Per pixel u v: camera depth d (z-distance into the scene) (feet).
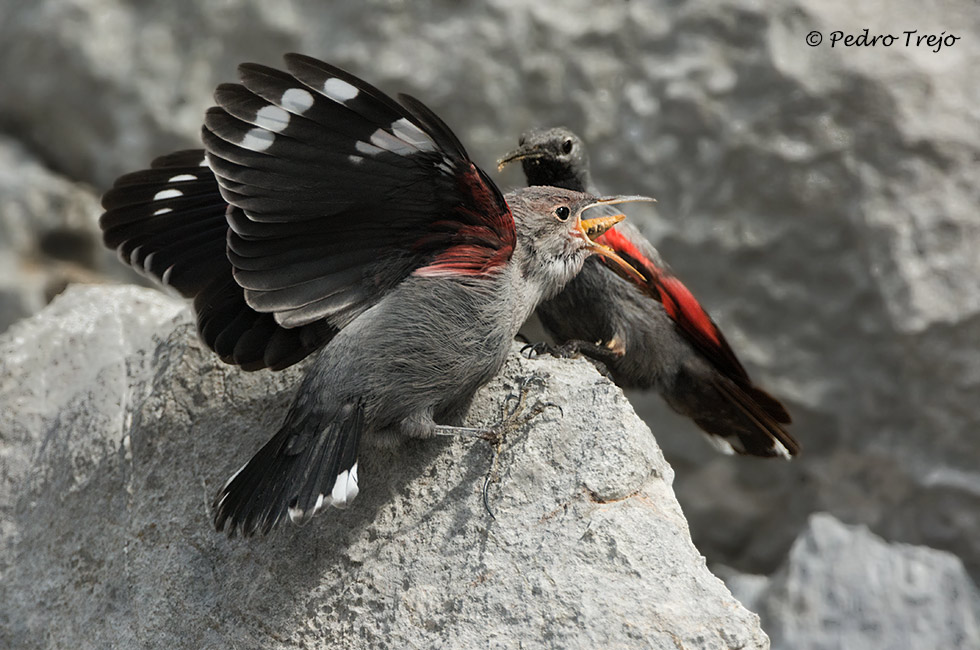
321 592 24.22
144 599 25.57
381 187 22.29
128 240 25.68
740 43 44.37
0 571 28.78
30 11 51.62
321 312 23.02
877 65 42.70
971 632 36.96
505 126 46.32
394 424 24.31
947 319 40.81
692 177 44.37
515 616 22.70
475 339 24.07
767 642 22.18
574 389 25.67
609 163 45.32
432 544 24.18
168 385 28.27
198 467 26.81
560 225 26.53
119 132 50.44
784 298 43.29
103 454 28.60
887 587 38.34
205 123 20.59
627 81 45.60
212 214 25.61
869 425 42.16
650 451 24.71
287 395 27.30
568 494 24.02
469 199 22.89
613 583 22.68
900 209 41.88
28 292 48.83
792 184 42.98
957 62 43.04
